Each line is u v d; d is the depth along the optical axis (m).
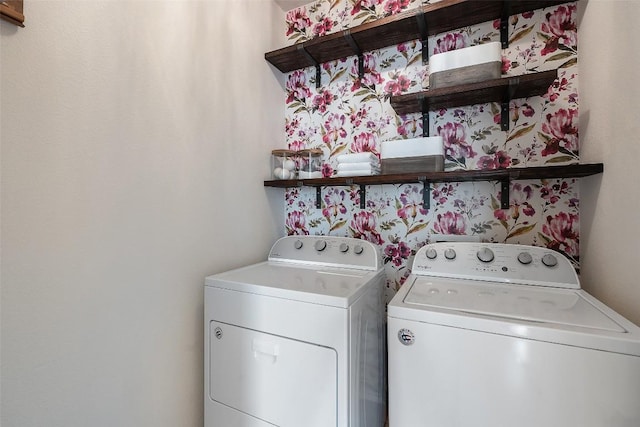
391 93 1.66
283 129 1.94
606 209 1.02
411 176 1.34
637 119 0.84
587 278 1.19
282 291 1.07
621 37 0.92
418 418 0.88
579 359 0.72
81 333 0.90
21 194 0.77
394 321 0.92
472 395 0.81
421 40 1.58
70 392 0.88
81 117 0.90
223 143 1.46
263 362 1.10
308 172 1.76
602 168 1.04
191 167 1.28
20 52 0.76
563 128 1.30
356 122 1.75
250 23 1.65
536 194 1.35
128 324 1.04
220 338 1.21
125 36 1.02
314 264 1.55
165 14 1.17
